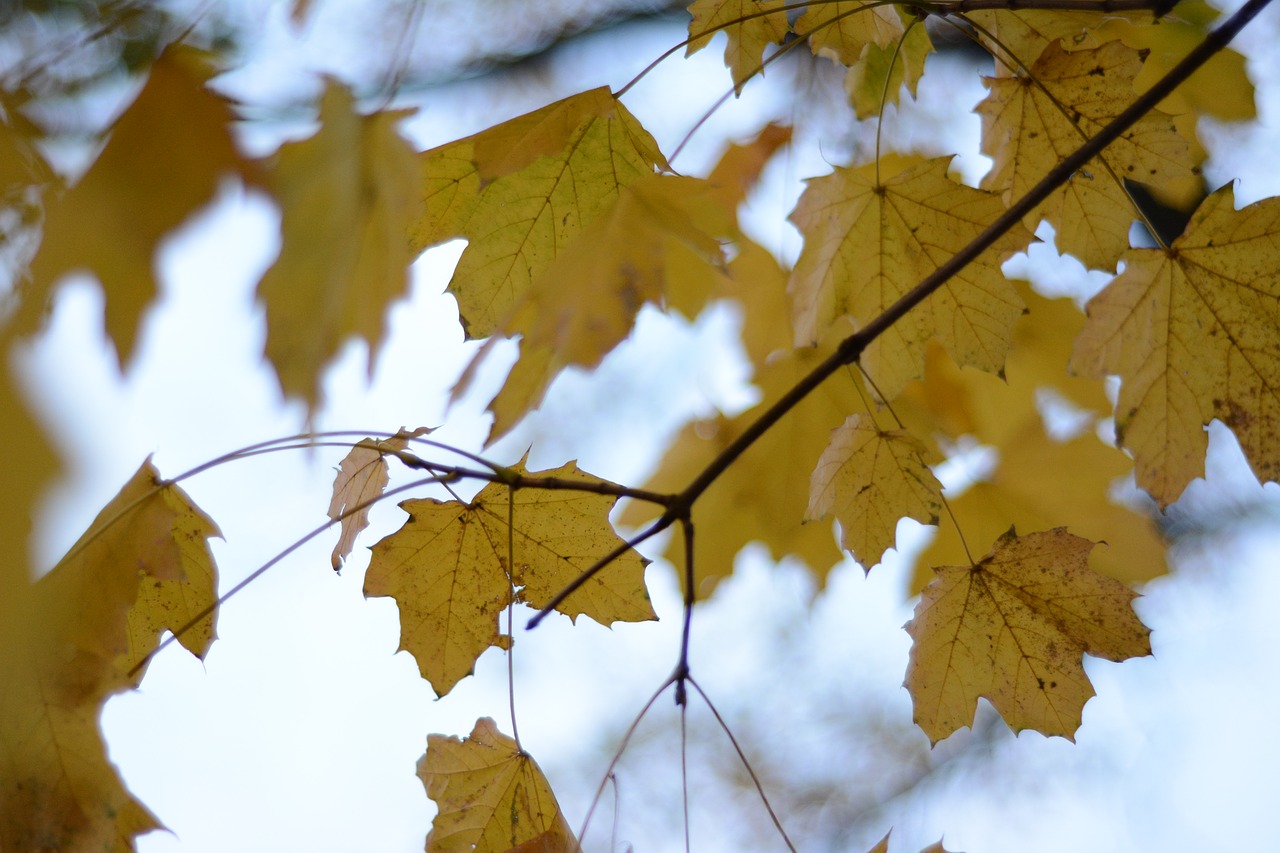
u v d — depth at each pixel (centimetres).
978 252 134
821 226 140
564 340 126
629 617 138
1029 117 140
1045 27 140
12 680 128
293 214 105
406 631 138
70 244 83
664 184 129
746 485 163
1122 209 139
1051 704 138
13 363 59
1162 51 148
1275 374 136
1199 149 152
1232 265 136
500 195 138
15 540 54
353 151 116
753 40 142
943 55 176
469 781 136
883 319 133
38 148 89
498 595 138
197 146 93
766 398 161
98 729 130
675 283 165
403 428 135
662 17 202
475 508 137
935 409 160
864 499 139
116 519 132
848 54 142
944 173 139
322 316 112
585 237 129
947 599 138
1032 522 158
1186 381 137
